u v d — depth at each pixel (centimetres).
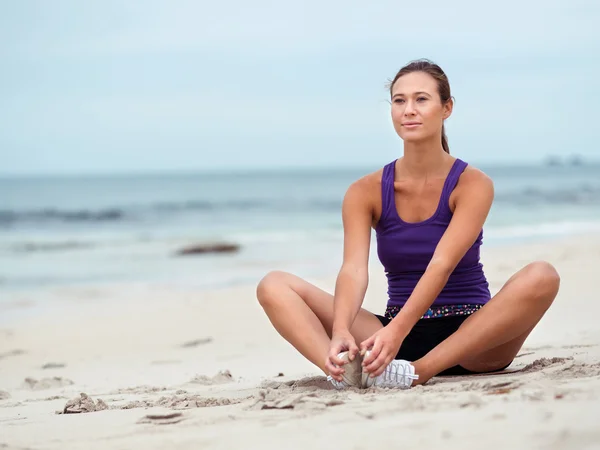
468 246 467
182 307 1273
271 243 2523
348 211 505
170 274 1839
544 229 2695
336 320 462
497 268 1430
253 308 1235
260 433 340
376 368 435
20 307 1384
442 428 316
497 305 462
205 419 380
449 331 490
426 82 484
